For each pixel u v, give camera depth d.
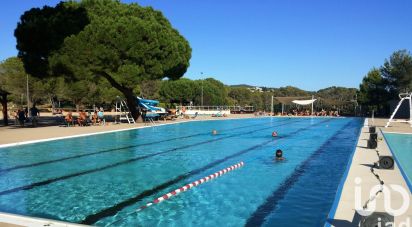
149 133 24.33
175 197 8.54
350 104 54.72
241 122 37.59
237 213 7.34
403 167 12.05
